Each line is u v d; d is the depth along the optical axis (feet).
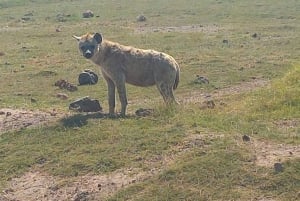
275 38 95.20
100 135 40.34
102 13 137.28
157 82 46.42
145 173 34.68
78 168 36.65
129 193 32.76
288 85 51.85
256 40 93.97
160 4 147.64
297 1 139.64
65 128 42.42
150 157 36.45
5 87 66.85
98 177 35.35
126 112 50.14
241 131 38.93
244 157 34.14
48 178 36.50
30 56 86.79
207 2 146.30
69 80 69.67
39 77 71.92
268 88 53.72
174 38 98.17
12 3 160.04
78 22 124.57
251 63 75.72
